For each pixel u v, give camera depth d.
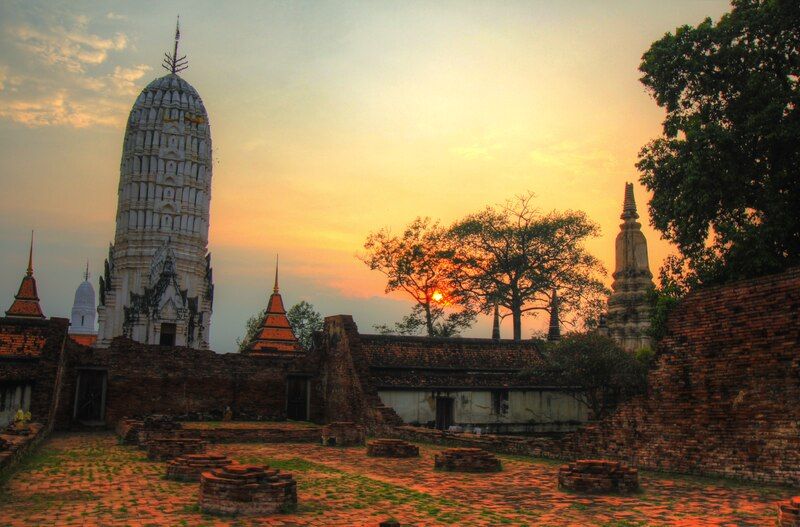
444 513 12.37
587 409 36.22
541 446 22.03
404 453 22.19
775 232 22.59
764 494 14.30
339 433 26.27
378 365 34.38
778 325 15.94
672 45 25.22
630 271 37.28
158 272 77.25
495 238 58.41
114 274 81.44
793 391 15.41
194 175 85.62
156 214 82.50
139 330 72.69
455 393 33.97
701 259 24.81
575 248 59.44
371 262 60.12
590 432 20.42
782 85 24.02
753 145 23.27
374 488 15.35
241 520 11.45
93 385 33.38
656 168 25.66
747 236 22.39
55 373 28.58
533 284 59.09
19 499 13.10
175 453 19.84
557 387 35.56
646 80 26.55
